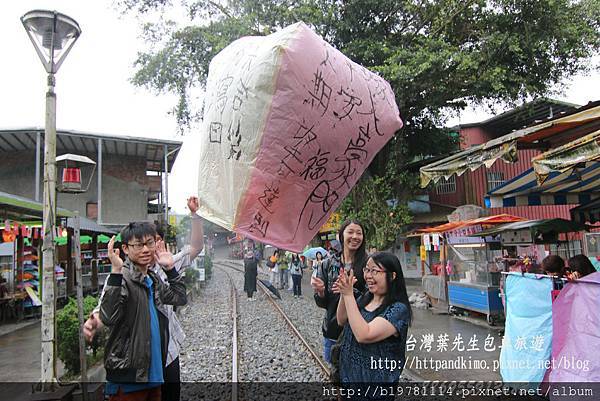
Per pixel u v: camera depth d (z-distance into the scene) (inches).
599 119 215.8
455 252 431.5
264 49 94.8
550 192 335.6
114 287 112.4
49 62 209.3
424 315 427.5
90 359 245.1
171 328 135.9
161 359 119.4
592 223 350.0
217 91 104.0
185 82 703.7
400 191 716.7
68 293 568.7
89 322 116.1
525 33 575.5
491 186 778.8
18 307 448.5
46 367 195.8
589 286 157.5
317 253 384.2
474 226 420.5
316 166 97.7
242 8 636.7
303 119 93.4
